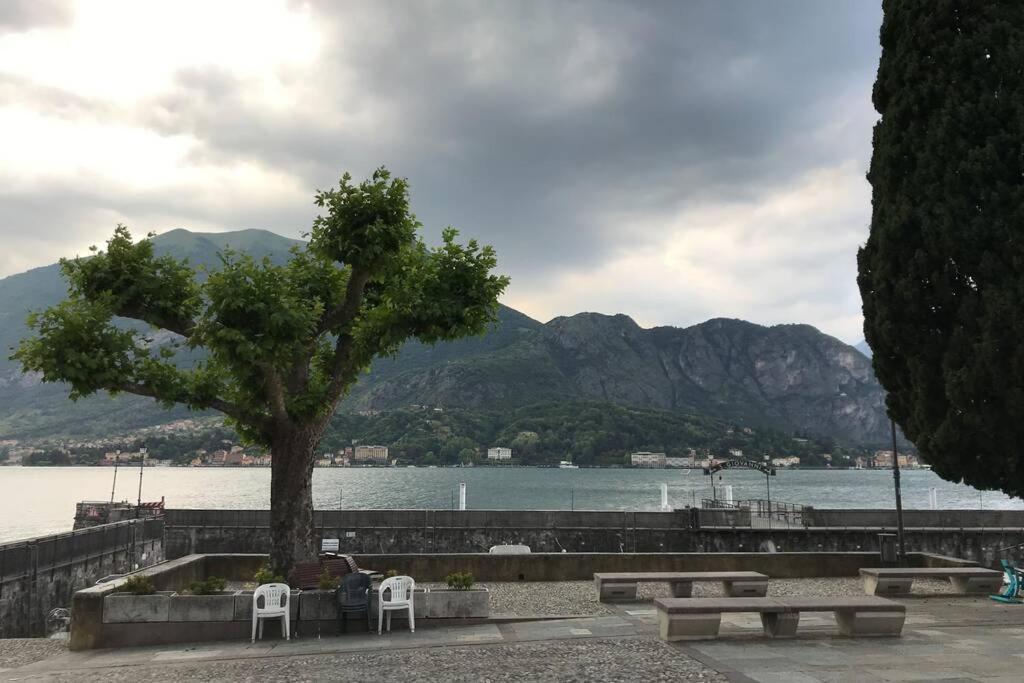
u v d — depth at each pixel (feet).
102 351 47.19
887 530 91.50
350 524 96.27
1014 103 53.31
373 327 53.31
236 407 52.85
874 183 62.49
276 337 44.70
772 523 104.99
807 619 43.75
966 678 28.50
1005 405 50.55
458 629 44.57
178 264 54.08
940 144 55.36
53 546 73.97
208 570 62.08
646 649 35.37
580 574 64.28
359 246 49.78
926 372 55.52
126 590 45.70
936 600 52.80
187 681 32.04
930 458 55.57
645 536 94.94
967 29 57.06
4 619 65.51
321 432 54.19
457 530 94.84
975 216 53.52
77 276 51.67
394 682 30.27
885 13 62.64
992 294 50.80
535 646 37.27
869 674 29.43
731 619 44.86
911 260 55.83
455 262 54.65
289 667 34.42
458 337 53.42
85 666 37.35
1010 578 52.24
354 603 44.24
